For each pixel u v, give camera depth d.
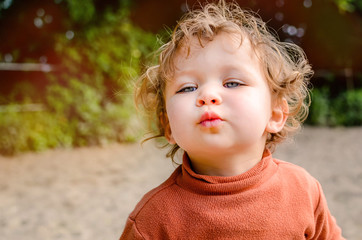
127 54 7.76
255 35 1.15
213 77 1.04
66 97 7.30
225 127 1.00
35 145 6.80
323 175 4.88
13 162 5.92
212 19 1.16
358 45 11.74
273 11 11.27
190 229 1.03
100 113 7.56
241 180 1.06
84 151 6.88
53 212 3.56
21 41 7.43
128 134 7.77
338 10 11.30
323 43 11.88
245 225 1.02
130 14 8.47
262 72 1.10
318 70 12.24
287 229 1.07
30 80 7.29
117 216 3.42
